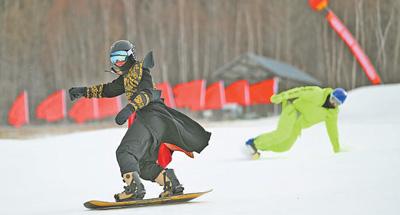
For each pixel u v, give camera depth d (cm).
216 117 9519
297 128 2414
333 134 2422
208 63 14750
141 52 15012
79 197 1559
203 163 2242
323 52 14300
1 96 13700
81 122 9894
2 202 1491
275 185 1505
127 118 1265
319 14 14038
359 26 13125
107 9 14575
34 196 1603
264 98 8912
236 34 15262
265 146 2372
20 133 7112
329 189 1352
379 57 12650
